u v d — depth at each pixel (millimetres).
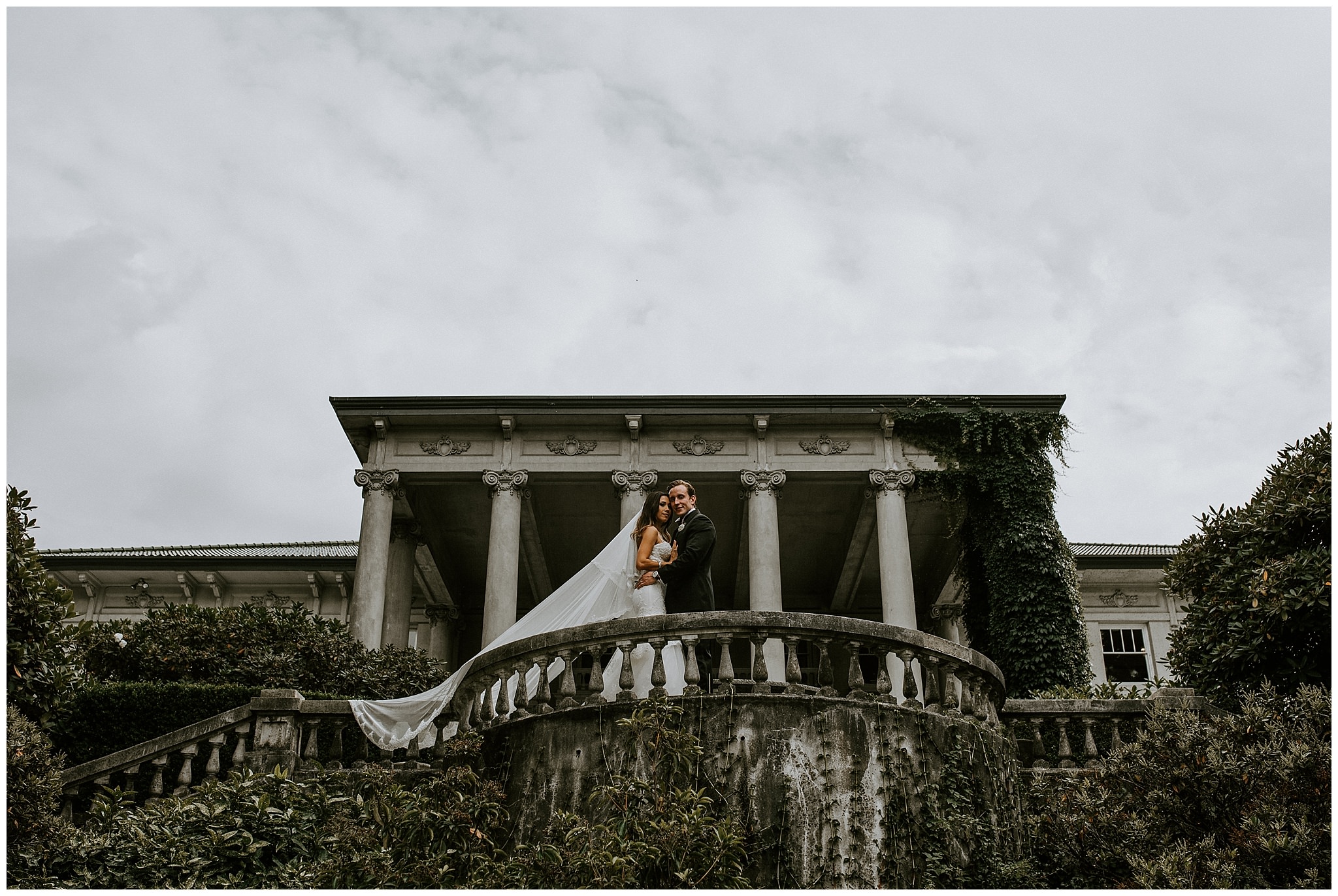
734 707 9484
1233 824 8922
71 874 8961
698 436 27891
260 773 10930
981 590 26625
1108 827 9336
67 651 15711
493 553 26391
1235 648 13281
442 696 11148
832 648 25656
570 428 28047
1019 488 26312
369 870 8852
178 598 32438
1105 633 32406
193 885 8859
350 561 31562
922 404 27359
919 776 9531
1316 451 14242
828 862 8945
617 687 10391
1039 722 12383
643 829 8516
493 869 8672
